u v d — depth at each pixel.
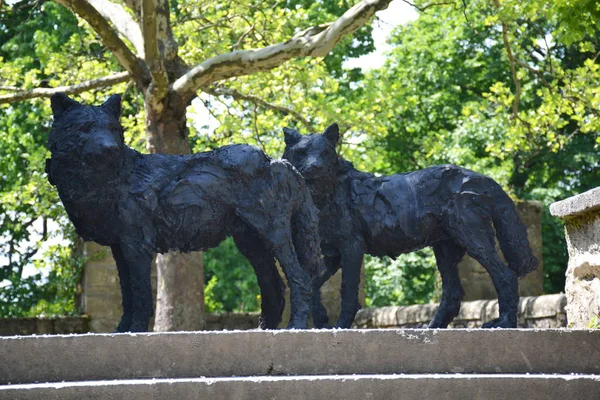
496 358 6.87
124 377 6.55
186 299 16.12
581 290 9.30
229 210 8.91
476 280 17.38
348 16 14.86
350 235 10.50
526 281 17.88
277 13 18.48
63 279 18.00
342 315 10.47
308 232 9.22
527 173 25.56
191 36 18.77
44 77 23.67
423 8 16.72
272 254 9.66
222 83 18.25
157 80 15.09
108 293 17.55
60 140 8.39
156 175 8.73
